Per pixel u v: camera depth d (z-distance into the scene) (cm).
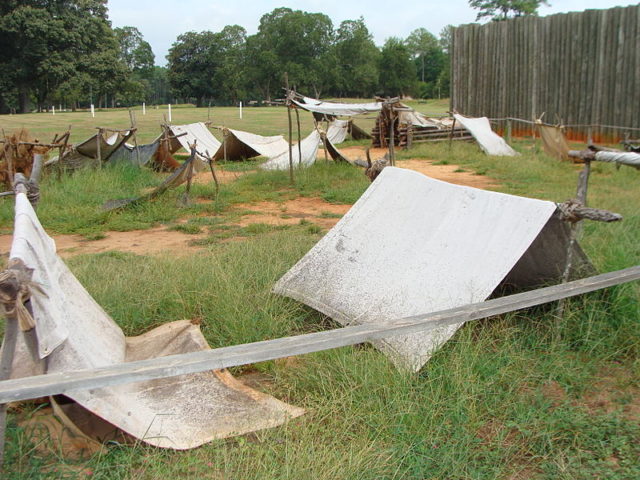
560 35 2148
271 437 343
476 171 1498
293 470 303
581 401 388
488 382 386
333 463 313
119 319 504
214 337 481
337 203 1145
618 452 335
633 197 1048
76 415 356
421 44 11519
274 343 313
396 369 398
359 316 470
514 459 332
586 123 2089
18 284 278
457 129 2139
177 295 532
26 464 312
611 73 1991
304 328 509
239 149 1792
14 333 285
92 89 6825
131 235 898
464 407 364
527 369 414
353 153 1973
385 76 8494
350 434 343
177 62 10231
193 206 1085
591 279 434
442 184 536
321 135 1500
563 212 440
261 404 377
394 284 487
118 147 1388
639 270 454
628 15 1922
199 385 393
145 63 12606
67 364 315
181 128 1794
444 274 464
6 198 1094
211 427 352
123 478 307
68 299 388
